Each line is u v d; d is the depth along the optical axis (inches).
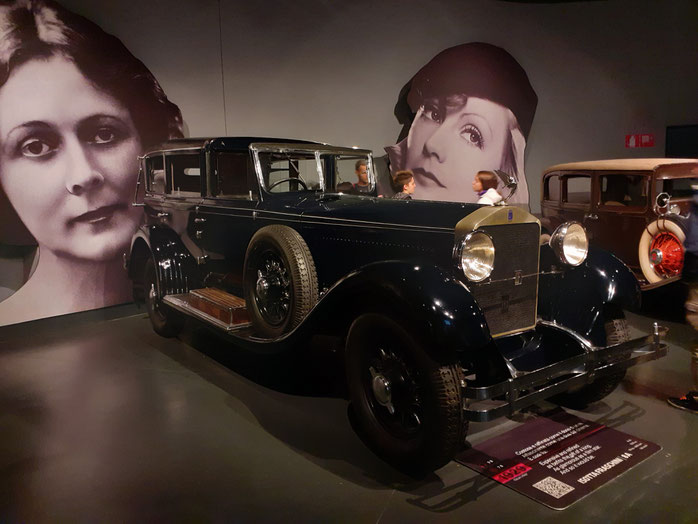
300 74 237.0
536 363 109.8
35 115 177.5
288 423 115.5
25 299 181.6
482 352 93.7
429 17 261.0
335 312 104.6
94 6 185.8
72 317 192.2
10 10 169.0
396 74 258.5
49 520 83.3
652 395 124.7
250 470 97.0
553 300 118.2
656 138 311.3
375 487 91.0
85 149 189.2
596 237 210.4
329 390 133.6
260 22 224.5
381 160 260.7
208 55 213.9
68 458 101.7
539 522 80.3
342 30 243.9
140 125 200.5
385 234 110.2
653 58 302.2
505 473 93.7
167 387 135.4
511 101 284.0
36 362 154.3
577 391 117.3
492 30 276.2
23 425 115.6
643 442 103.0
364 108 253.9
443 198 276.5
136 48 196.7
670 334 169.3
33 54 174.9
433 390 85.7
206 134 217.9
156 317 173.2
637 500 84.7
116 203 198.7
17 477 95.3
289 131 238.2
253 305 128.5
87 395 130.8
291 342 110.5
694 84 307.1
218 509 85.5
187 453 103.2
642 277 192.2
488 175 164.1
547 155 299.7
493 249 97.9
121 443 107.3
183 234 164.7
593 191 209.5
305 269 116.0
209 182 148.7
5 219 175.2
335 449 104.3
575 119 300.5
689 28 300.4
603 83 300.8
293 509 85.2
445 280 89.2
